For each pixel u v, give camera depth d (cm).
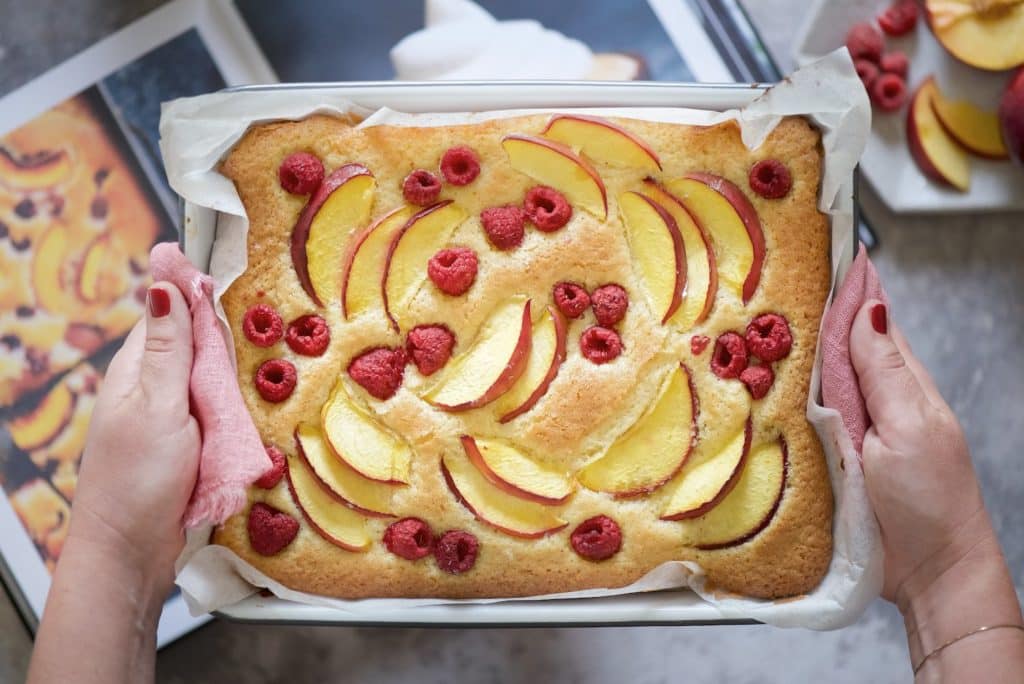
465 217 64
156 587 63
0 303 76
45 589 74
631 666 76
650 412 63
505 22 77
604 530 62
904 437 61
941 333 79
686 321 63
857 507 61
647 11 77
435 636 76
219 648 75
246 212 64
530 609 61
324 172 64
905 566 63
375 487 63
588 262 63
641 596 63
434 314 63
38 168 76
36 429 75
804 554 62
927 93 77
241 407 61
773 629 77
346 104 64
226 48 77
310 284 63
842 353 63
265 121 64
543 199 64
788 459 63
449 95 64
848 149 63
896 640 76
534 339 63
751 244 63
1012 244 79
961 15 76
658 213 63
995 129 77
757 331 63
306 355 63
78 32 76
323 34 77
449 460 63
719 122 64
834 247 64
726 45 77
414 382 63
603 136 64
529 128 64
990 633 61
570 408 63
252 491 63
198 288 62
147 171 77
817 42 77
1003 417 78
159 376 61
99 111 76
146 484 60
